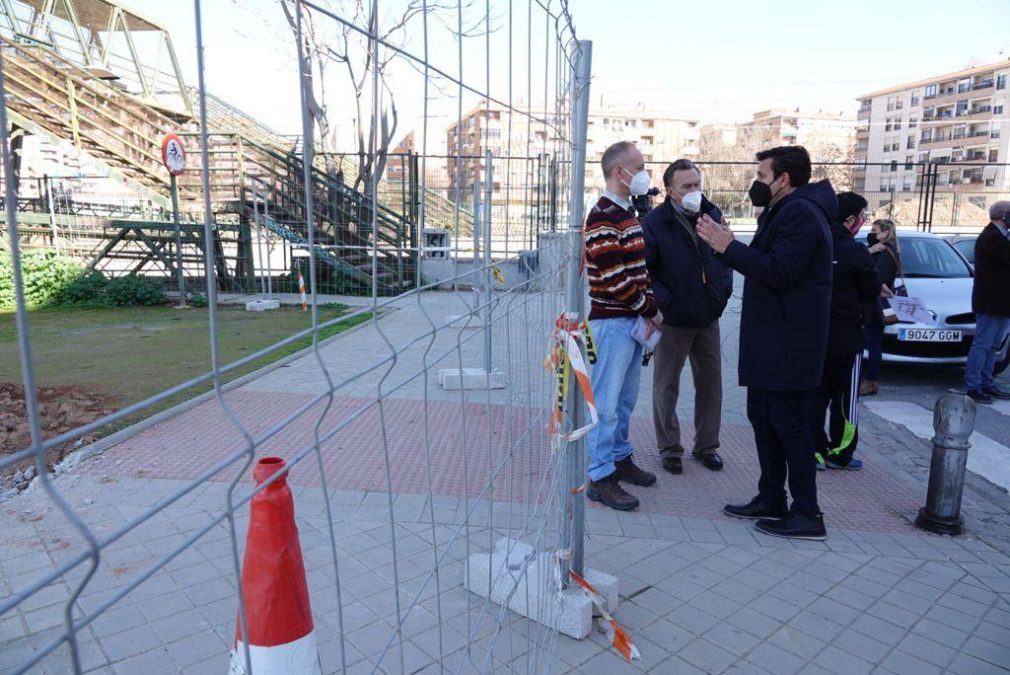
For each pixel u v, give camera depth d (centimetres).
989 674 260
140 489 396
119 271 1439
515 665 253
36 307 1205
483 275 346
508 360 263
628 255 361
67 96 1116
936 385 732
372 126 142
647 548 351
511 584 283
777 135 10738
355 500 392
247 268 1382
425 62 145
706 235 355
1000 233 618
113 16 1063
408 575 312
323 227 1250
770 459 380
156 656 251
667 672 255
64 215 1448
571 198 265
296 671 138
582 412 282
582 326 267
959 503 381
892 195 2295
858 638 280
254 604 135
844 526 388
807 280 340
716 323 449
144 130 1229
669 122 10569
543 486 284
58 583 296
